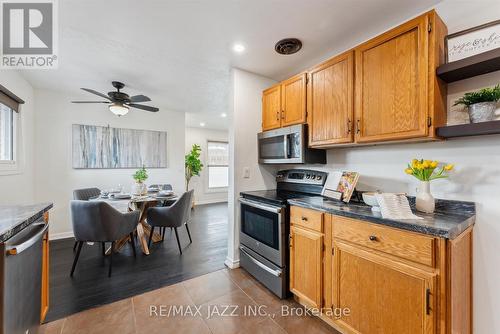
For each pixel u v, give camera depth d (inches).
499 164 50.3
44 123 130.0
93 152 146.4
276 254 77.1
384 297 49.1
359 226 54.1
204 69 101.2
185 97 145.6
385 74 58.5
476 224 53.0
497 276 50.3
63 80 115.3
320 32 72.9
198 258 107.4
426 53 51.3
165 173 176.2
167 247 121.6
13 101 99.8
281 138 90.5
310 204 66.8
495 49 44.3
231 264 97.1
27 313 44.9
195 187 255.0
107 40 78.0
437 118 51.8
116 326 62.5
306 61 92.5
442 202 58.0
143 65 97.7
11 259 38.0
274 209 76.4
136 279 87.4
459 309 45.4
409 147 65.7
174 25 69.2
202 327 62.5
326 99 74.0
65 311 68.2
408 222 46.2
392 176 69.4
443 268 41.1
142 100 116.0
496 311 50.3
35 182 127.2
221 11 62.9
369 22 67.9
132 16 64.9
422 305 43.3
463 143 55.6
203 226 164.1
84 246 121.7
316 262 64.1
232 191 98.5
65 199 136.9
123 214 95.4
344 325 57.0
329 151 88.8
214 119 213.2
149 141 168.7
